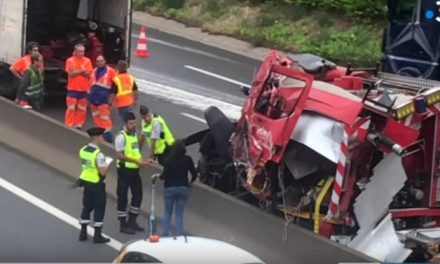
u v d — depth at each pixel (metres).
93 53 38.91
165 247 17.59
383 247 22.41
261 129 23.34
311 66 25.62
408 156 23.59
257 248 23.42
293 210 23.23
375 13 53.62
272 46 54.28
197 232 25.09
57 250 23.58
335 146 22.28
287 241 22.73
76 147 29.42
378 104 22.47
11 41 36.47
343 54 51.31
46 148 30.64
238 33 55.94
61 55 39.06
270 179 23.59
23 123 31.88
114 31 38.91
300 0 56.56
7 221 25.48
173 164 23.94
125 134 25.03
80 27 40.25
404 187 23.73
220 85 44.28
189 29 58.03
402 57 37.81
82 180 24.22
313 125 22.67
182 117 37.31
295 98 22.88
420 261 22.81
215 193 24.97
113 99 32.69
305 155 22.81
